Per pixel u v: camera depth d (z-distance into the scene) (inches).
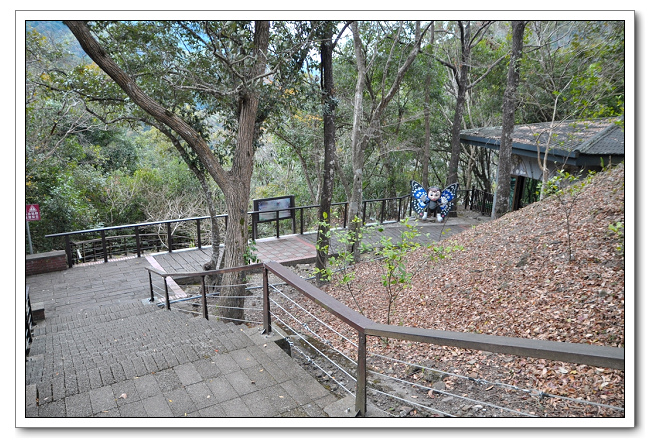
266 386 111.2
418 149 624.4
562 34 561.0
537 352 60.3
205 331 172.9
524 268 226.4
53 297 298.5
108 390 110.3
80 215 546.0
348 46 521.0
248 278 367.9
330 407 98.4
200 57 291.9
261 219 462.0
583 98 318.0
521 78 524.7
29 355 166.9
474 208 647.8
